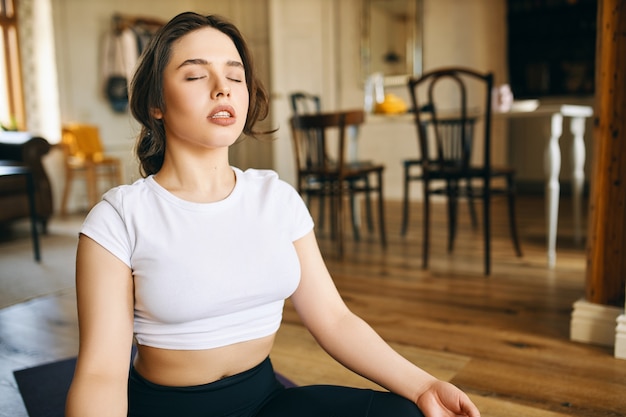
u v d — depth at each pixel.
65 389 1.78
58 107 6.07
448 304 2.60
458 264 3.37
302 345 2.13
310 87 6.94
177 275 0.80
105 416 0.74
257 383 0.91
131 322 0.82
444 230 4.51
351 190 3.79
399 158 6.77
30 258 3.73
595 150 2.06
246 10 7.34
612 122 2.02
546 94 6.65
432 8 6.48
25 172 3.57
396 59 6.69
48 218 4.72
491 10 6.33
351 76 6.91
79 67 6.27
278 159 6.98
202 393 0.86
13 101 6.02
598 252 2.08
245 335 0.87
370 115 4.14
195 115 0.80
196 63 0.80
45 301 2.79
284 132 6.94
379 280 3.05
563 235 4.17
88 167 5.77
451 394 0.85
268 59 7.29
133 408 0.87
